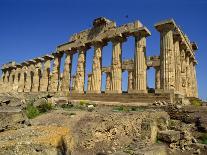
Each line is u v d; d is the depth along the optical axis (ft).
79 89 124.47
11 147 31.99
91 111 68.13
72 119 54.70
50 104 77.46
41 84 159.43
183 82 113.50
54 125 46.88
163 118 58.90
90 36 126.72
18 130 41.14
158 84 142.72
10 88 194.70
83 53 130.31
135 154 38.29
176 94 85.61
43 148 33.58
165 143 51.24
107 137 46.78
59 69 150.10
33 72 178.09
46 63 161.99
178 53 105.09
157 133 53.83
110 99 99.96
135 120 53.11
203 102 88.63
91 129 45.65
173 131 54.24
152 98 85.81
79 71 127.75
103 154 39.93
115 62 107.76
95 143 44.32
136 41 101.96
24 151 32.12
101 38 118.32
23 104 70.13
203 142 51.06
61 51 146.51
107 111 66.69
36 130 40.88
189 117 60.64
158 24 94.79
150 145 46.85
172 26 92.84
